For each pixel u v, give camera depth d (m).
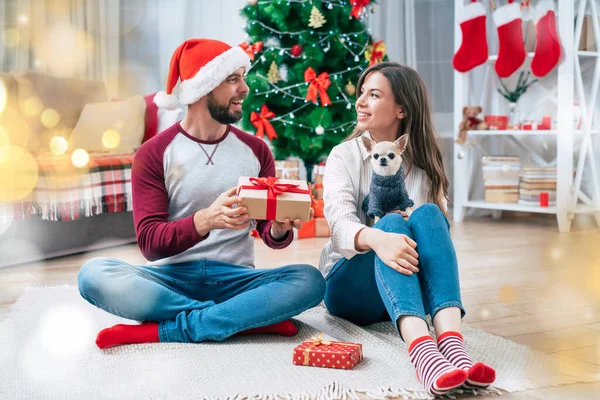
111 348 1.61
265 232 1.72
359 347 1.49
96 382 1.38
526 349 1.60
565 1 3.77
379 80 1.71
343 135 3.90
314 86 3.73
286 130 3.86
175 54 1.77
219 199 1.54
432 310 1.41
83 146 3.77
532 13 4.09
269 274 1.70
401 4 4.67
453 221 4.36
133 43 4.69
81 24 4.52
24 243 3.00
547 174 4.07
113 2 4.58
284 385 1.33
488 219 4.45
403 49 4.70
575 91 4.05
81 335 1.76
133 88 4.69
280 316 1.64
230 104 1.71
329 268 1.79
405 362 1.47
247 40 4.01
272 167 1.85
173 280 1.70
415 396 1.27
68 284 2.53
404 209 1.65
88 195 3.21
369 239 1.48
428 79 4.72
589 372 1.45
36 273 2.78
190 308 1.66
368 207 1.66
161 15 4.71
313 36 3.82
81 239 3.28
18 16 4.38
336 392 1.29
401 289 1.40
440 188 1.78
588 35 3.95
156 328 1.64
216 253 1.75
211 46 1.71
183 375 1.41
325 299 1.86
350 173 1.74
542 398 1.28
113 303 1.62
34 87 3.79
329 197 1.67
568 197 3.83
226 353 1.56
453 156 4.76
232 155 1.76
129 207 3.46
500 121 4.19
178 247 1.59
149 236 1.61
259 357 1.52
